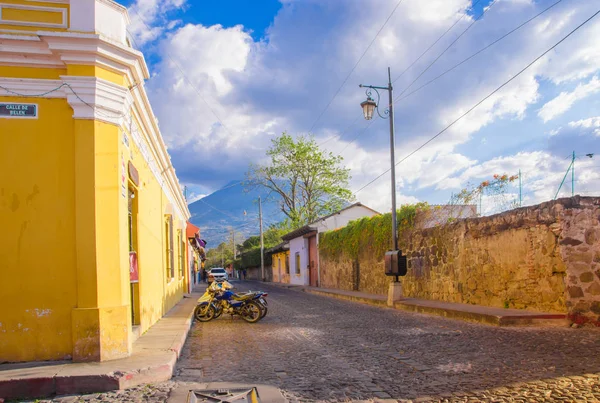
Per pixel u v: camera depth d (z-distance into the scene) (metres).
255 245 69.31
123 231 6.84
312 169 41.88
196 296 22.05
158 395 5.29
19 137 6.45
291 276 36.94
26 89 6.50
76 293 6.38
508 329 9.30
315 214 41.66
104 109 6.65
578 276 9.59
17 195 6.39
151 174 10.84
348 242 23.23
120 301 6.56
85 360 6.23
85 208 6.42
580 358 6.44
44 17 6.68
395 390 5.42
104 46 6.58
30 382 5.36
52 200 6.46
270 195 43.66
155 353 6.86
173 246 16.25
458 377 5.82
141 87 7.86
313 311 14.73
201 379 6.12
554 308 10.23
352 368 6.57
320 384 5.77
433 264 15.34
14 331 6.25
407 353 7.45
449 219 14.38
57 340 6.32
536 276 10.71
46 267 6.37
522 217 11.11
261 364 6.99
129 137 7.91
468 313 11.00
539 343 7.67
